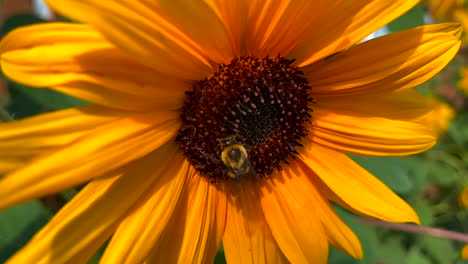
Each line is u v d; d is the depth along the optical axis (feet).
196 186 0.74
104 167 0.61
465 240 1.06
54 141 0.59
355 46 0.71
